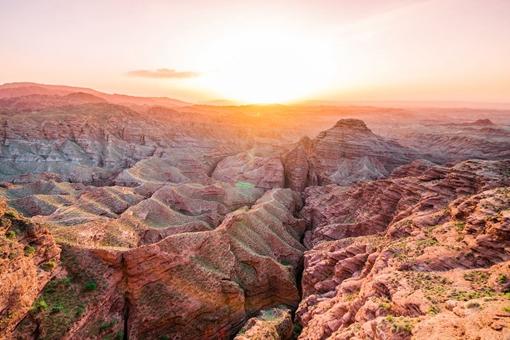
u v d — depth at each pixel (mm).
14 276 38094
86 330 44188
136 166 132875
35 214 81062
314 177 147125
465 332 25406
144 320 49750
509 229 38031
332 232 81125
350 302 44812
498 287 33375
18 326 38281
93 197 90500
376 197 82750
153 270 53531
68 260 48094
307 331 47875
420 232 52219
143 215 77938
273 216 92000
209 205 101500
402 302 34750
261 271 67500
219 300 56906
